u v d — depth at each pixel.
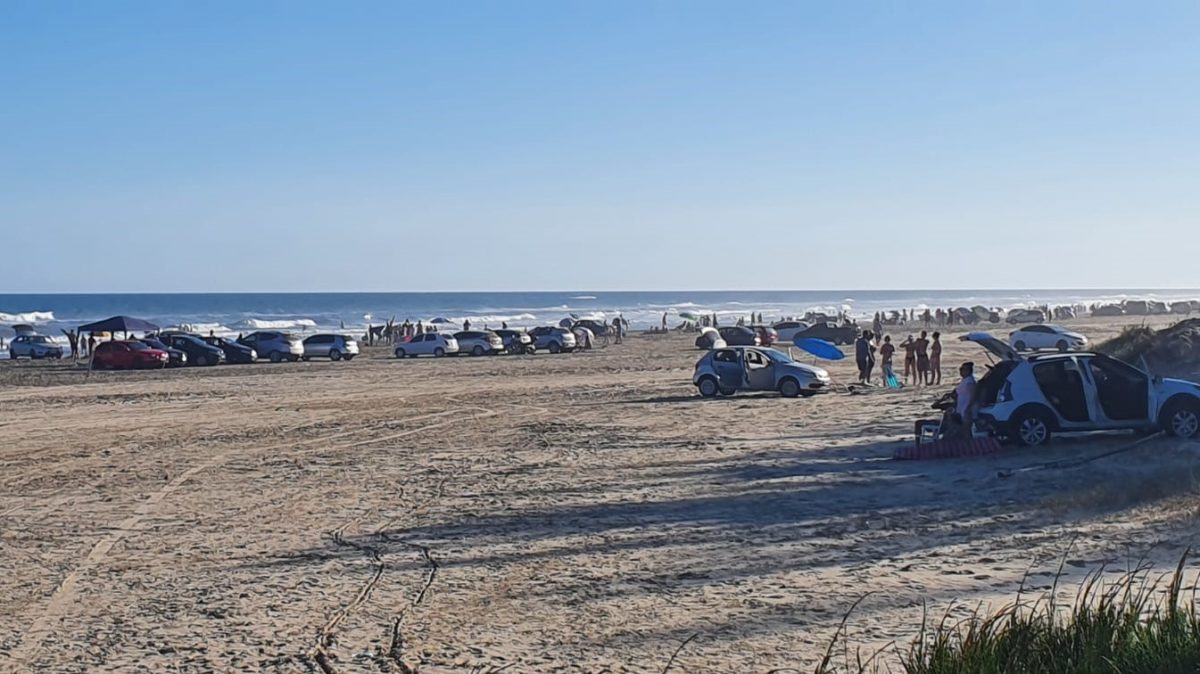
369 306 191.75
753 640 8.07
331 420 28.14
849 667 7.23
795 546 11.42
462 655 8.01
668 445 21.17
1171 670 5.95
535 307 193.25
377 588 10.16
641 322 136.38
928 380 38.56
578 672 7.52
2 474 18.98
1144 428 17.98
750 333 67.81
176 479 17.92
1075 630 6.36
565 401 33.03
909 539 11.58
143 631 8.89
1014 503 13.52
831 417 25.66
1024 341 54.38
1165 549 10.30
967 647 6.24
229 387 41.28
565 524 13.09
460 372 48.69
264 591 10.15
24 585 10.65
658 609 9.06
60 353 67.62
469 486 16.48
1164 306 109.69
